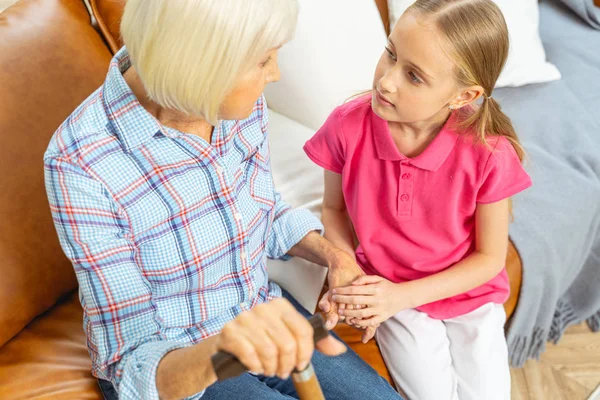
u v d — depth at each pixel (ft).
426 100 3.14
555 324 5.45
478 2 3.10
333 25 4.57
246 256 3.14
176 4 2.21
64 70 3.42
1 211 3.18
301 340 1.85
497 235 3.67
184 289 3.02
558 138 5.11
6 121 3.20
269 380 3.48
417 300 3.63
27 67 3.30
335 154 3.82
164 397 2.53
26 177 3.24
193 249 2.88
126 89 2.62
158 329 2.93
